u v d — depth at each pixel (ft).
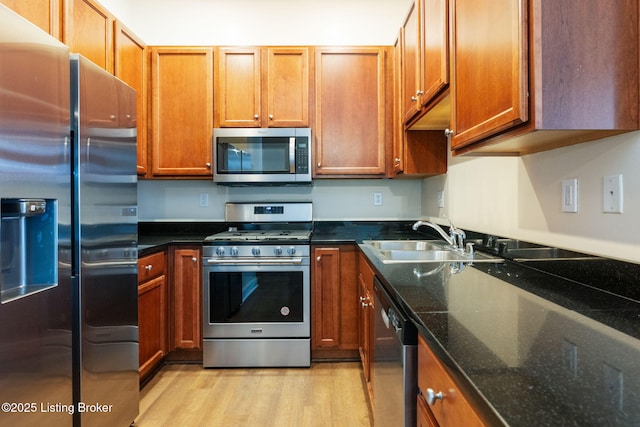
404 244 7.43
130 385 5.60
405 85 7.00
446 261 4.97
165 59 8.46
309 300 7.83
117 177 5.24
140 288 6.63
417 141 7.59
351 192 9.62
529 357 1.98
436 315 2.70
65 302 4.21
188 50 8.44
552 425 1.38
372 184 9.61
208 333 7.78
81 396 4.47
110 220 5.06
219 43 9.42
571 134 3.18
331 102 8.52
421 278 3.94
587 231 3.49
